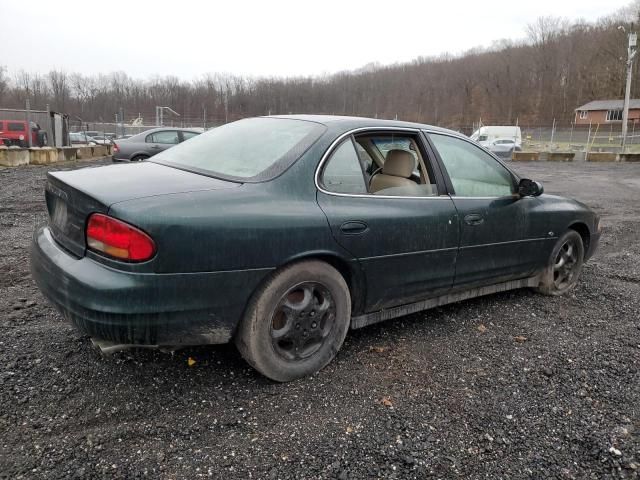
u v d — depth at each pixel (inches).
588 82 3078.2
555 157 1063.0
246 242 96.9
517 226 151.1
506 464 87.7
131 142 525.7
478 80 3341.5
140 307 88.9
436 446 91.2
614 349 133.3
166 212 90.7
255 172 108.4
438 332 139.6
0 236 231.1
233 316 99.0
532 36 3521.2
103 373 108.7
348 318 117.3
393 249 120.3
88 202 93.4
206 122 1868.8
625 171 786.8
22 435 88.1
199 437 90.5
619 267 215.3
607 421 100.9
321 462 85.7
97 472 80.7
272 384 108.3
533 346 133.3
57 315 138.1
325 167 113.4
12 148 597.9
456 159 142.2
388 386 110.3
